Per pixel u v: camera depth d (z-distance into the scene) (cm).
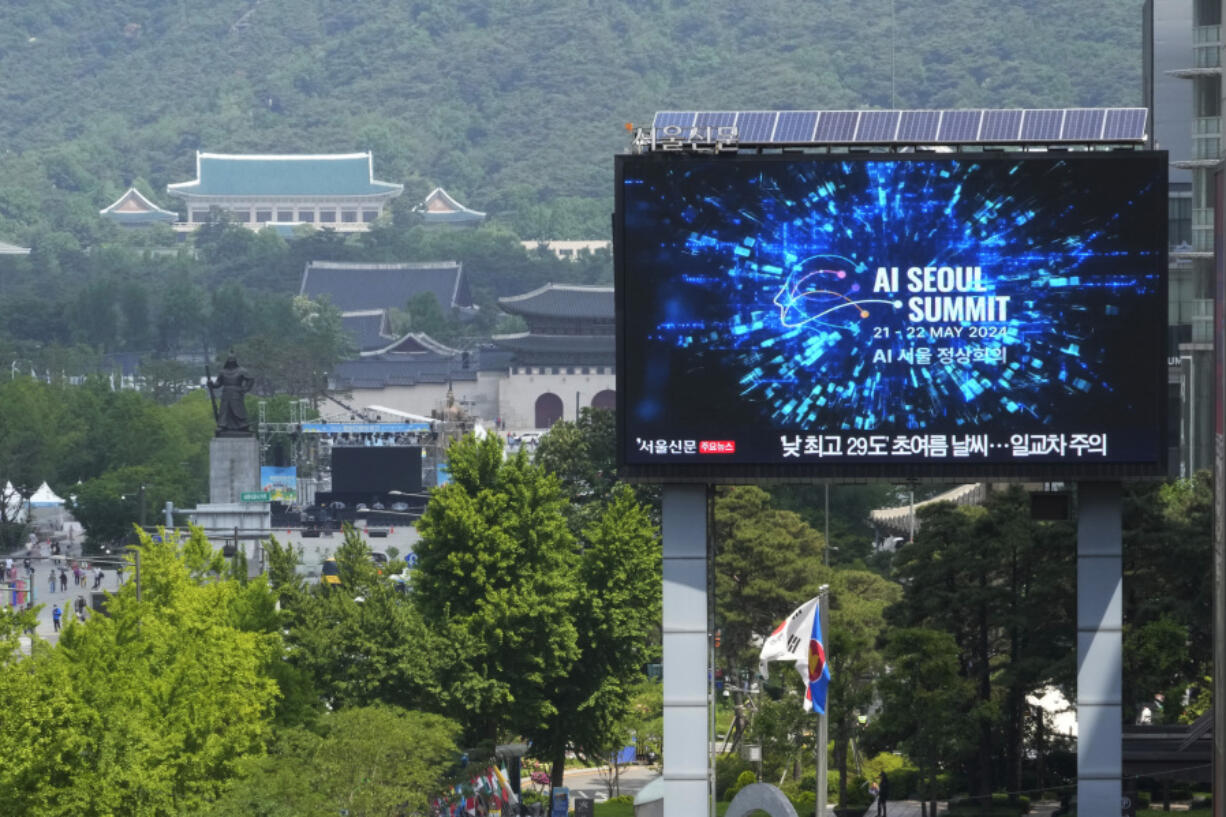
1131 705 12500
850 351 8456
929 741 11456
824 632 8175
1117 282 8369
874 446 8438
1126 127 8450
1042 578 11888
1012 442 8400
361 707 12075
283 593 13075
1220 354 7475
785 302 8469
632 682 13888
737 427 8481
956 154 8412
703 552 8600
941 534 12262
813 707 8162
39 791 8025
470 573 13038
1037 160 8394
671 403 8494
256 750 10494
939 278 8425
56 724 8031
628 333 8494
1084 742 8462
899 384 8438
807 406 8456
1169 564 12125
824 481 8550
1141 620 11931
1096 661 8481
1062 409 8381
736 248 8481
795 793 13325
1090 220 8375
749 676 16650
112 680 9494
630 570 13638
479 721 13138
